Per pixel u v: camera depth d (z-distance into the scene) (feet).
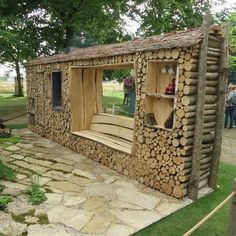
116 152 20.97
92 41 73.00
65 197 16.26
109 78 64.54
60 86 28.86
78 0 51.24
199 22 58.54
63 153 25.27
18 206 14.89
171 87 17.13
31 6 45.70
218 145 18.08
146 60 17.88
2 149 25.77
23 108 55.42
